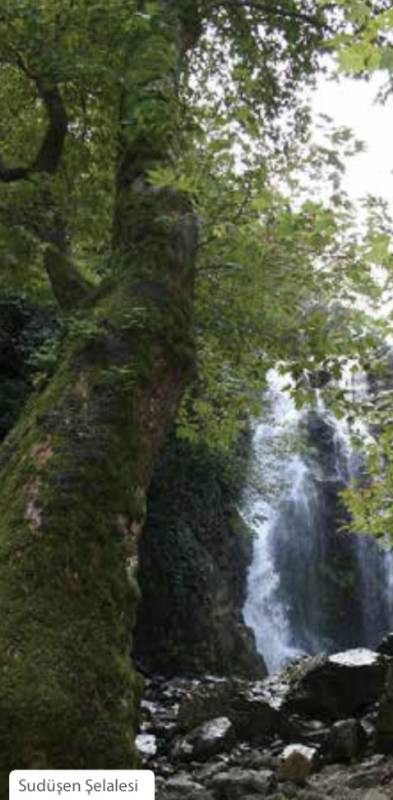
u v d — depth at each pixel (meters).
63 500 4.19
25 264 7.11
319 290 6.41
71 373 4.87
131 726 3.73
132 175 6.04
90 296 5.49
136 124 6.12
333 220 4.60
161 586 14.28
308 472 20.52
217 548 16.25
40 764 3.31
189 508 15.47
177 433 8.62
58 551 4.01
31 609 3.78
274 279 6.28
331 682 7.95
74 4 6.14
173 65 6.48
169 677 13.42
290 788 6.09
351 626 20.11
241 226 5.65
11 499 4.30
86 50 6.46
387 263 5.46
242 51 10.29
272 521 19.30
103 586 4.06
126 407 4.69
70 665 3.65
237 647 14.94
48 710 3.45
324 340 6.41
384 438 6.86
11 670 3.54
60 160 7.69
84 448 4.43
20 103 8.45
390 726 6.86
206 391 8.11
